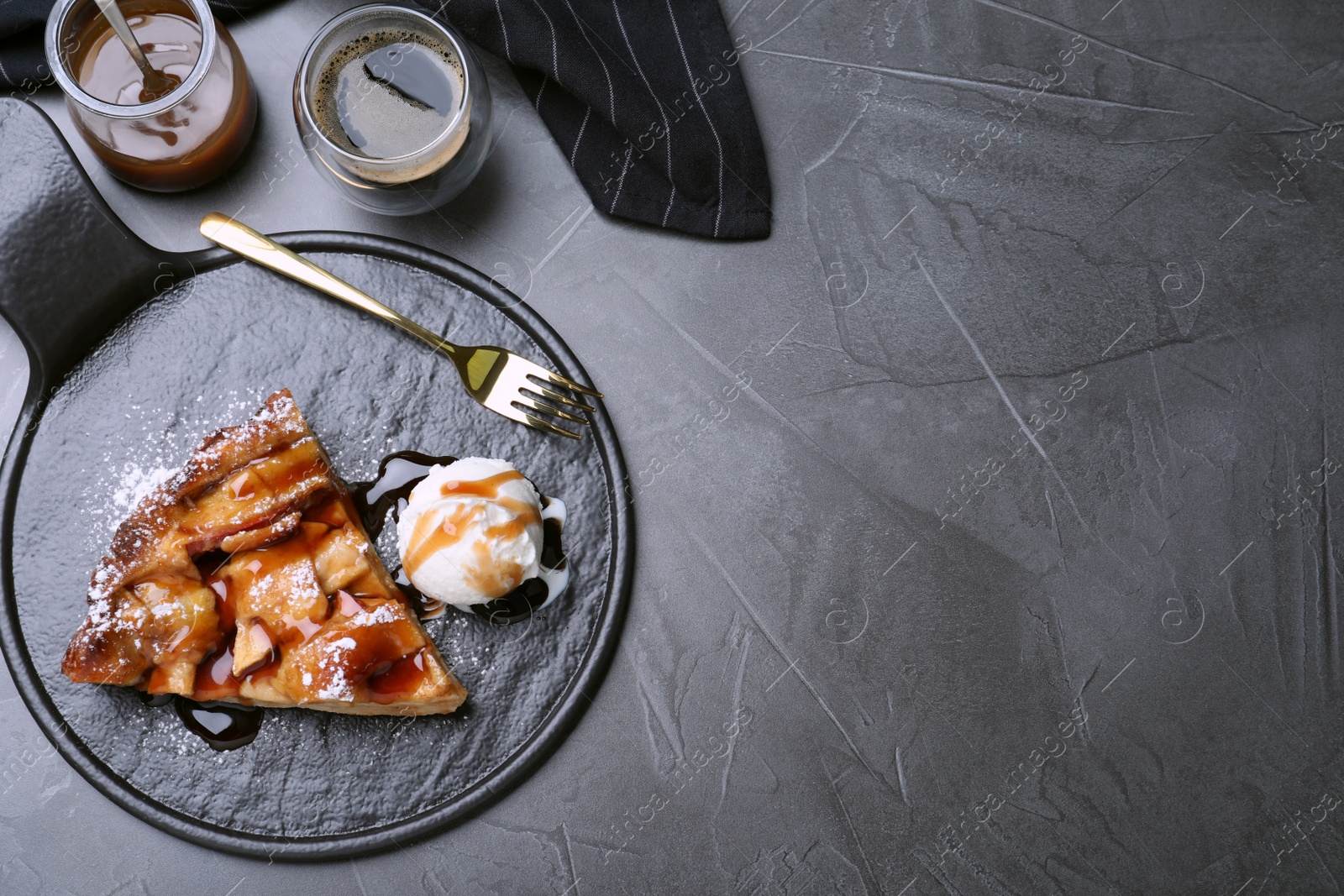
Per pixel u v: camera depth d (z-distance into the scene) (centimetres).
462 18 73
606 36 74
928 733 73
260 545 68
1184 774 74
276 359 73
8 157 71
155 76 70
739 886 72
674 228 75
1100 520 75
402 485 72
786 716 73
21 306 71
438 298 74
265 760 70
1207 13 78
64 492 71
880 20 77
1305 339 76
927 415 75
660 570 73
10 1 72
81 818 70
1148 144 77
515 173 75
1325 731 74
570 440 73
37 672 70
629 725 72
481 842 71
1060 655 74
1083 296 76
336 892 70
